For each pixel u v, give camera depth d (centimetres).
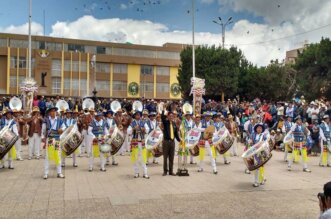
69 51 7044
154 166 1458
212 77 4884
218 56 4928
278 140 2061
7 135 1209
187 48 5262
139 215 784
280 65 5231
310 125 2006
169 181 1156
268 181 1178
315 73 4475
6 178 1179
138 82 7525
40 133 1627
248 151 1070
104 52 7356
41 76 6744
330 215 349
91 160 1338
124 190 1020
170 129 1260
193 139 1347
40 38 6938
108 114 1399
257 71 5169
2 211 806
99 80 7250
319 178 1243
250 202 905
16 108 1794
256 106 2722
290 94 4956
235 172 1341
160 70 7675
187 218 768
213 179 1201
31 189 1022
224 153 1397
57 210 816
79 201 894
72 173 1282
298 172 1366
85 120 1727
